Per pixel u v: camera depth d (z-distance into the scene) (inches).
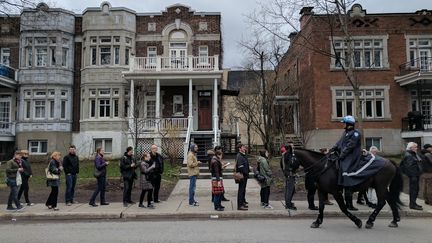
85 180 674.8
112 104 1047.0
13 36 1093.8
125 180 472.1
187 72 956.6
